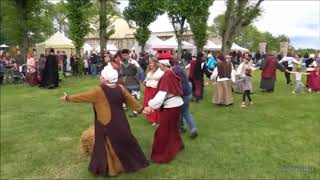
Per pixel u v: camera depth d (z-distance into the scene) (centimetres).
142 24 3806
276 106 1251
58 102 1359
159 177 618
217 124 979
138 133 884
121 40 5478
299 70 1633
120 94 615
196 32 3744
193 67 1352
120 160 605
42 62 1861
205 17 3703
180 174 630
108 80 613
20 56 2138
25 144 818
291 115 1095
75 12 2708
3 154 754
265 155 721
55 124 1002
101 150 605
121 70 1098
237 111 1165
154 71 973
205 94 1544
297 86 1634
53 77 1811
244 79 1256
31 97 1497
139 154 621
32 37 4809
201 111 1168
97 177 621
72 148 783
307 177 615
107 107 603
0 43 5019
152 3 3731
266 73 1627
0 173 660
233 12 2691
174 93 679
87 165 680
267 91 1642
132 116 1061
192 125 828
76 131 924
